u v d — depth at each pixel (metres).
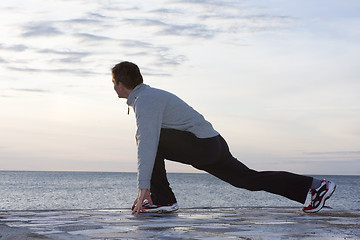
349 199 49.12
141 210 3.88
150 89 3.64
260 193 67.75
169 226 2.79
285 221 3.20
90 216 3.54
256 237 2.31
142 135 3.49
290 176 3.75
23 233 2.34
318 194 3.82
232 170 3.72
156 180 3.85
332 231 2.64
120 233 2.41
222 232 2.51
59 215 3.63
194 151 3.63
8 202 41.69
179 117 3.60
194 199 48.91
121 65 3.63
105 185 102.25
